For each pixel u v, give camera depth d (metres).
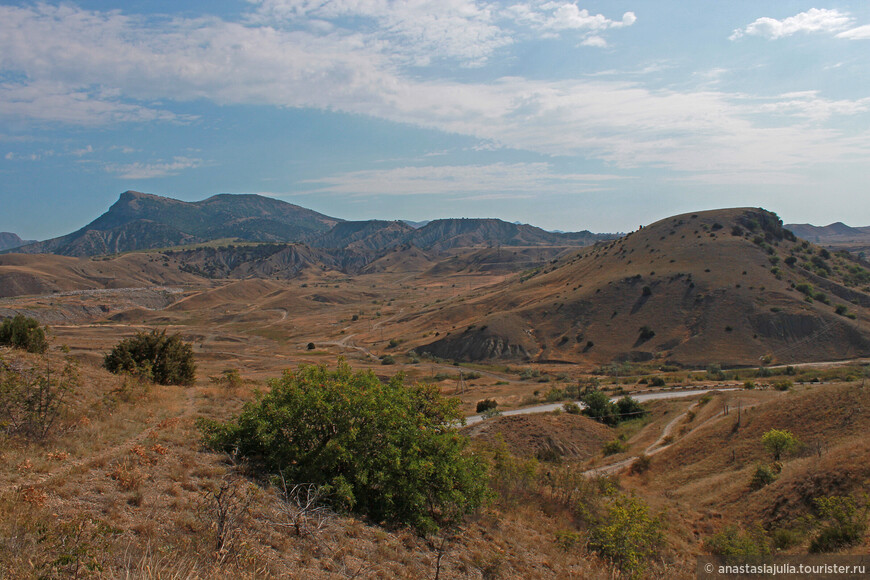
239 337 137.50
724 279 107.62
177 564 6.23
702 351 91.69
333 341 136.25
